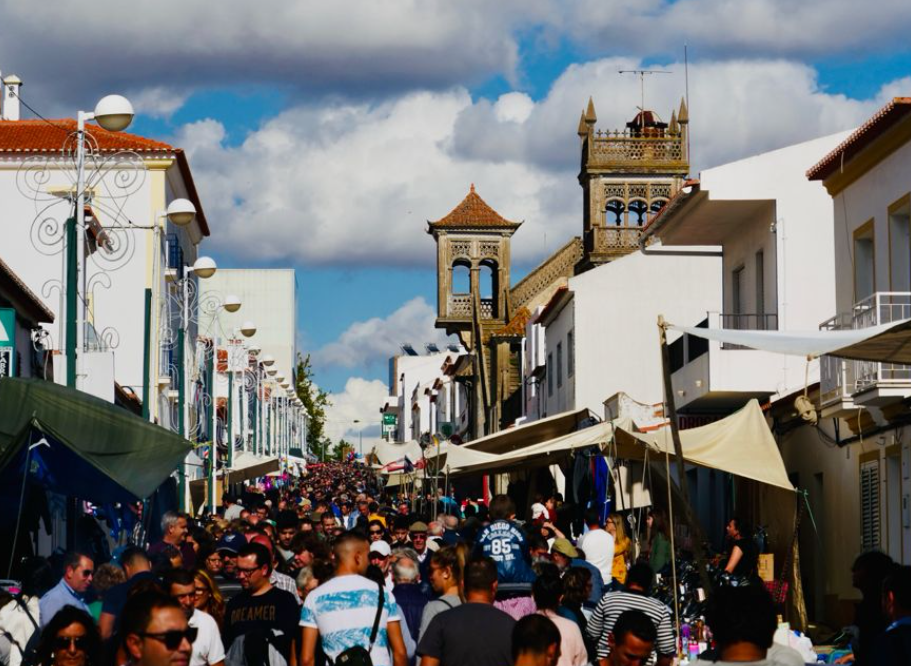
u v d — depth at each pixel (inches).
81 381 910.4
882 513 901.8
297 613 471.5
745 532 807.7
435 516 1206.9
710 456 850.1
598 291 1872.5
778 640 599.5
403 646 430.6
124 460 671.8
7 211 1926.7
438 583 486.0
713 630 284.8
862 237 1011.9
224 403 2496.3
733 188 1209.4
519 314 2583.7
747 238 1300.4
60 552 710.5
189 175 2118.6
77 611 327.0
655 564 868.6
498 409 2620.6
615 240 2600.9
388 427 6338.6
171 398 1961.1
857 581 430.0
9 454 609.0
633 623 387.2
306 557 597.9
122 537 961.5
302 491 2294.5
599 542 796.6
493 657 397.4
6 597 462.6
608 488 1072.2
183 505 1412.4
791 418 1083.3
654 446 853.2
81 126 886.4
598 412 1854.1
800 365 1137.4
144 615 273.1
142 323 1937.7
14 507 743.1
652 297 1866.4
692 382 1201.4
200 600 471.8
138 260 1941.4
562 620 453.7
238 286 5187.0
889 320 916.6
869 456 931.3
